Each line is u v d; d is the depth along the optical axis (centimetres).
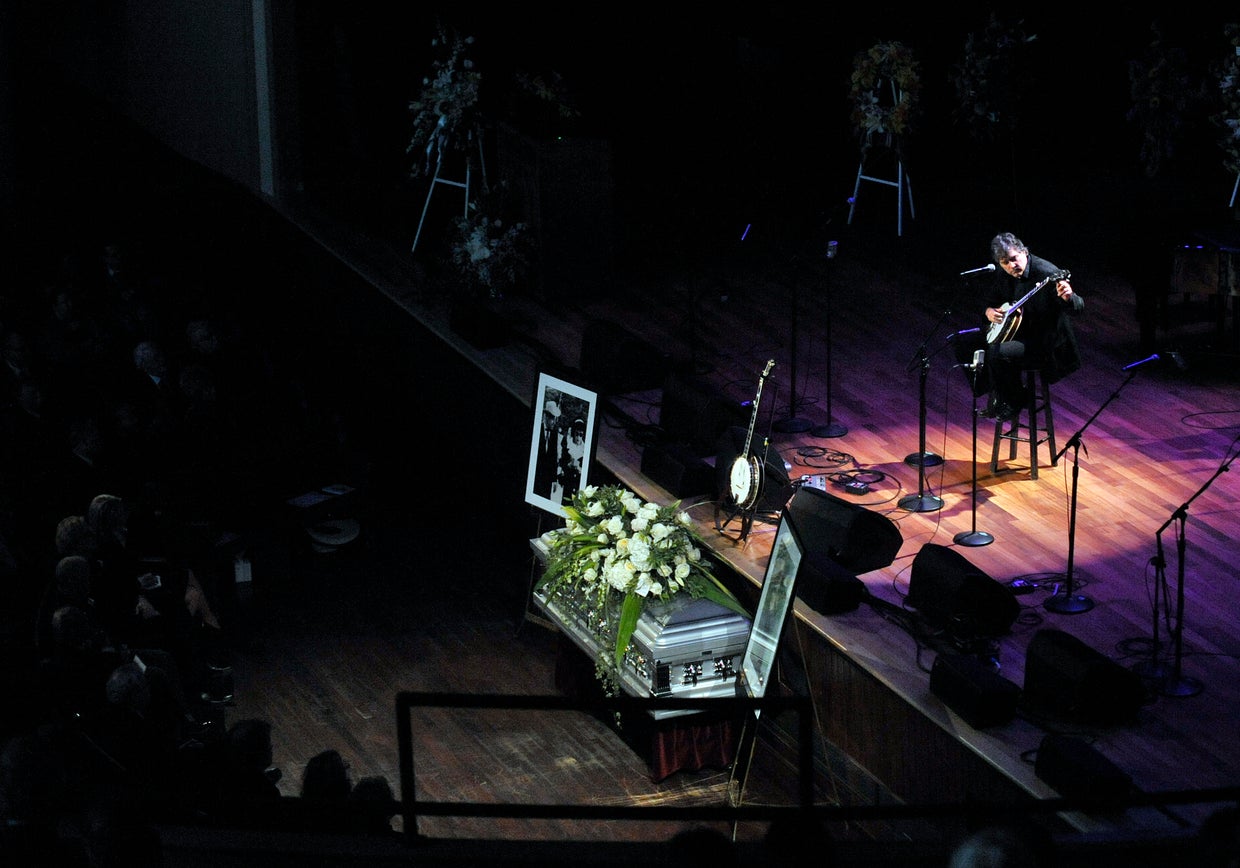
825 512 1151
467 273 1683
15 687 1020
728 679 1114
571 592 1200
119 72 2130
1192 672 1002
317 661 1292
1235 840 571
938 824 986
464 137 1742
